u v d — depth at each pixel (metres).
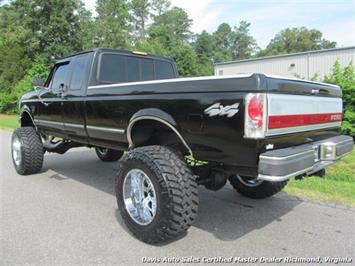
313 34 92.12
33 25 38.94
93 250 3.34
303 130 3.38
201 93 3.09
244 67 31.39
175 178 3.21
